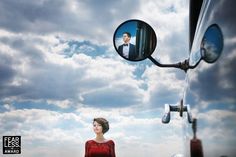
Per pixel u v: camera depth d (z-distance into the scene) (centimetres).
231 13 142
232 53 135
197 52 207
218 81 150
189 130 220
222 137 139
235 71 129
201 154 178
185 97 250
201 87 183
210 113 160
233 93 129
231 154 128
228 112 133
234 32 135
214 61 160
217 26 159
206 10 199
